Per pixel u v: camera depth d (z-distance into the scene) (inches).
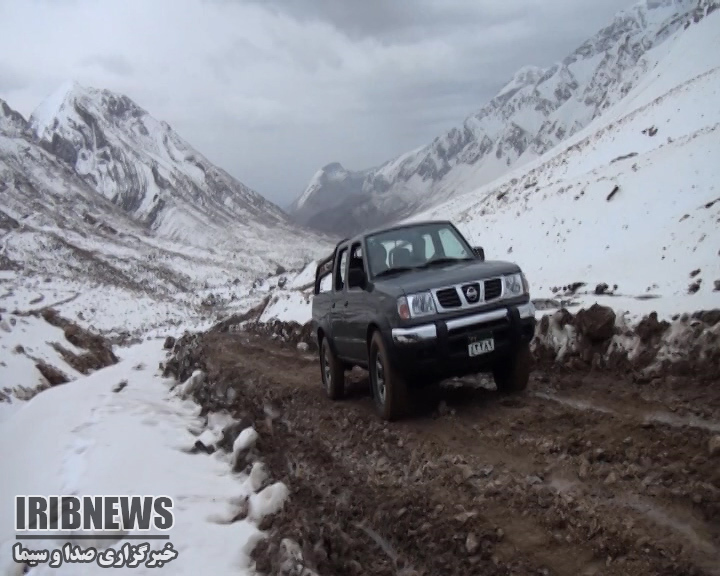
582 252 1052.5
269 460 290.5
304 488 260.7
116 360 1807.3
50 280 5905.5
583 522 189.0
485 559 182.4
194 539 216.2
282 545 192.2
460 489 229.5
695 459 215.2
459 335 303.7
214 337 1035.3
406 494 233.5
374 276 348.2
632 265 799.7
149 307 5871.1
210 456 310.8
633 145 2605.8
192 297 7347.4
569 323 397.1
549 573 169.3
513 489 218.8
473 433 284.5
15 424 420.2
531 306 319.6
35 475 298.4
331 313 399.5
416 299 306.2
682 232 821.2
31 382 1380.4
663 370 331.3
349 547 203.5
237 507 243.4
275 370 565.9
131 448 309.1
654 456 225.5
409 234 367.2
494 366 340.5
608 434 254.8
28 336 1589.6
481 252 365.7
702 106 2482.8
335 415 366.3
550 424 280.1
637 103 6402.6
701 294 407.5
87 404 430.0
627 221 1058.1
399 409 320.5
